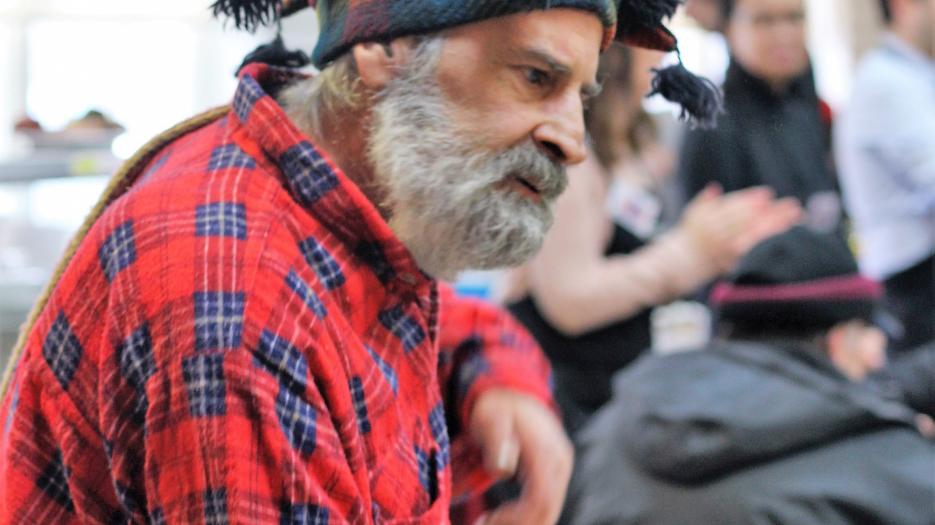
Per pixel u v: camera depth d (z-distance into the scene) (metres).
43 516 2.11
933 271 7.29
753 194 5.30
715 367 4.30
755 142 6.41
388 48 2.23
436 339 2.44
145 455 1.96
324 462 1.96
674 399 4.20
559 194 2.28
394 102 2.22
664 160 6.49
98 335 2.06
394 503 2.16
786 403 4.12
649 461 4.20
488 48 2.17
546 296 5.11
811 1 10.01
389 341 2.26
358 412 2.12
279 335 1.97
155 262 2.01
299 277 2.06
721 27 6.63
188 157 2.21
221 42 10.09
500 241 2.21
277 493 1.91
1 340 4.94
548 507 2.65
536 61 2.17
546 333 5.19
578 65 2.20
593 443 4.48
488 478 2.69
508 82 2.18
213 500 1.89
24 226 5.72
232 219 2.05
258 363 1.94
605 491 4.30
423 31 2.18
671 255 5.12
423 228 2.22
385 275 2.24
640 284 5.11
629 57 4.88
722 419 4.08
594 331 5.16
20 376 2.17
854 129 7.58
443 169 2.18
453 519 2.81
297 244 2.12
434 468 2.30
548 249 5.08
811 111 6.78
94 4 10.20
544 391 2.74
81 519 2.09
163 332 1.96
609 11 2.23
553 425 2.70
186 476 1.91
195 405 1.91
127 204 2.11
